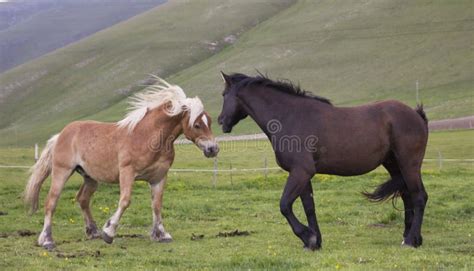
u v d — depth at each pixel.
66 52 138.25
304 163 10.97
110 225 11.86
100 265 10.19
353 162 11.19
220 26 140.38
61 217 15.54
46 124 100.19
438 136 47.81
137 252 11.35
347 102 85.06
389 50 106.62
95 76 121.50
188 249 11.59
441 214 15.58
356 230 13.63
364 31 117.50
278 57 112.38
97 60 130.88
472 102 72.50
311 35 121.06
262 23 140.88
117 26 158.75
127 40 140.25
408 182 11.52
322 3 142.12
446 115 66.88
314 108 11.25
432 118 66.19
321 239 11.64
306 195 11.51
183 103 12.12
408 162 11.47
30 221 14.94
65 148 12.56
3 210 16.72
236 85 11.70
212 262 10.27
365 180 23.45
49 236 12.06
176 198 19.34
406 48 105.81
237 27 139.38
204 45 130.38
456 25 110.50
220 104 89.12
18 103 114.62
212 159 32.97
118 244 12.20
